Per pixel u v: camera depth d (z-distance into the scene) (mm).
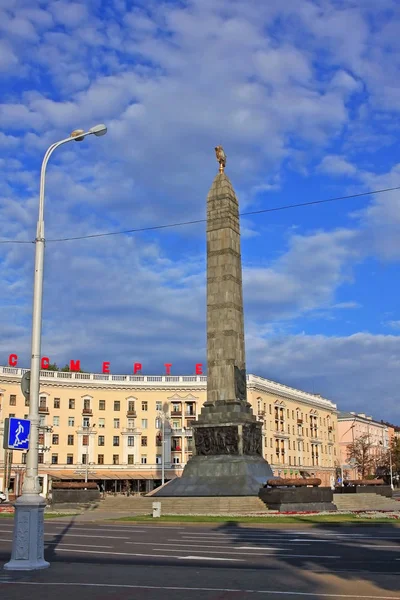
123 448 94500
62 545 21422
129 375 97188
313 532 26828
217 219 50719
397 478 137125
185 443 95250
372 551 19234
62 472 90562
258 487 43469
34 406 16703
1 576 14305
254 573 14609
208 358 48438
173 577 14070
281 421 103625
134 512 41281
